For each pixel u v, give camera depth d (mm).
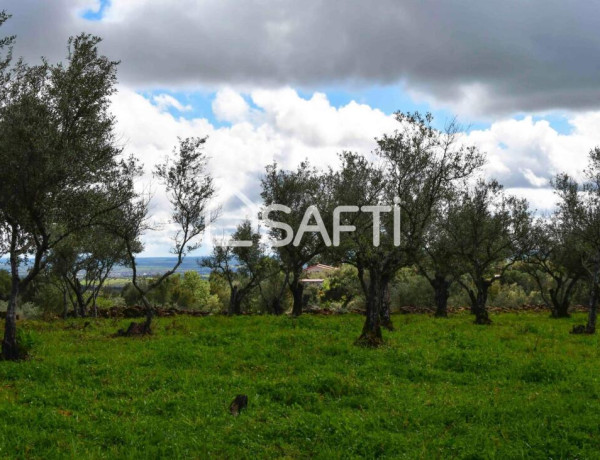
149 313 25812
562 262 38906
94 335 24906
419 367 17203
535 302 55375
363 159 26844
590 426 11359
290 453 10109
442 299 38156
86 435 10789
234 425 11336
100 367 16562
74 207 18062
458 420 12023
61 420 11383
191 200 26250
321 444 10445
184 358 18297
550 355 20094
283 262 38000
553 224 36594
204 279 63812
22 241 17875
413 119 24391
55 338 23453
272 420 11734
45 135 16578
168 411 12398
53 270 31734
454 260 35375
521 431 11188
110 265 35438
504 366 17672
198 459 9617
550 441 10445
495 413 12477
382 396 13766
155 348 20547
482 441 10633
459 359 18016
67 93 17594
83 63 18109
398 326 30109
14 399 13031
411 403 13297
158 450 9961
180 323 29484
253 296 49031
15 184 16625
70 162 17109
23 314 40344
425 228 28688
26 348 18375
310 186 34125
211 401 13078
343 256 26188
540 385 15406
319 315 37688
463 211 34281
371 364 17688
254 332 25453
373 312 21859
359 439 10555
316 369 17078
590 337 25750
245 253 38531
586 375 16281
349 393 14156
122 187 20219
